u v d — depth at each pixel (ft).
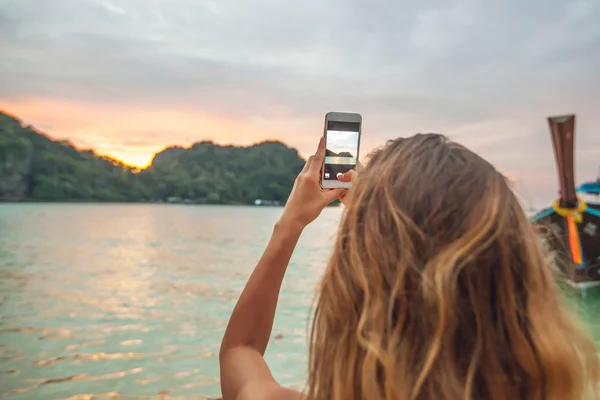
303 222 4.02
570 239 35.63
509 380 2.65
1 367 19.81
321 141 4.11
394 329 2.77
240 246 76.43
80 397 16.85
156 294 37.91
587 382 2.81
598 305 31.91
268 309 3.85
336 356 2.95
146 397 16.79
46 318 29.32
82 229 106.01
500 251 2.74
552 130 35.60
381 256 2.85
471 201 2.83
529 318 2.74
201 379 18.58
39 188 254.47
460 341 2.70
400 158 3.09
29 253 64.03
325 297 3.13
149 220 147.43
